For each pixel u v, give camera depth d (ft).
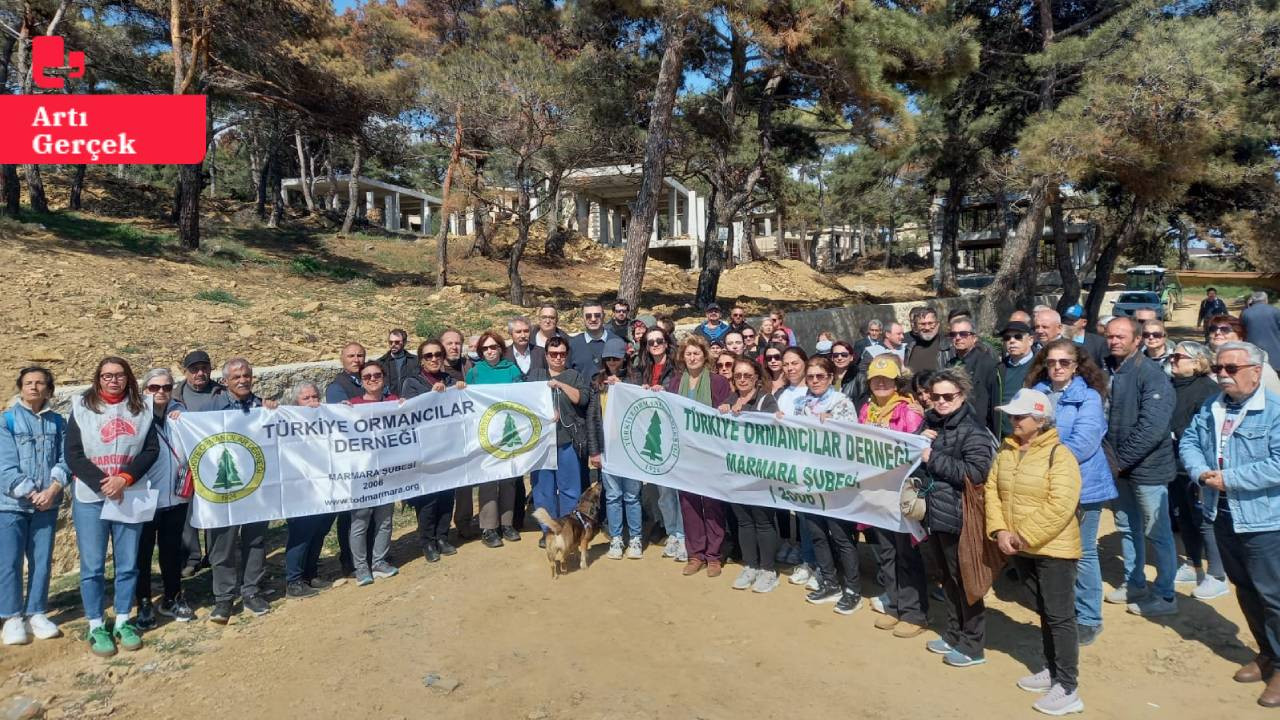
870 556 20.99
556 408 21.91
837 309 57.47
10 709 13.37
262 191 108.99
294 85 66.39
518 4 67.77
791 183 146.72
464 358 24.56
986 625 16.78
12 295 34.14
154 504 16.58
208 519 17.51
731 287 102.22
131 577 16.46
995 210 179.01
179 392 20.03
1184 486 18.02
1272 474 12.87
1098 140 51.78
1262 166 70.69
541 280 88.12
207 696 14.28
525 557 21.43
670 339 24.76
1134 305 83.97
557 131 59.88
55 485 15.98
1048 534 12.73
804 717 13.08
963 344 20.01
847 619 17.04
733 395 19.81
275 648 16.30
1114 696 13.60
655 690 14.10
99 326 32.07
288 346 34.65
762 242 214.28
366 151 76.23
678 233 152.76
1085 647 15.55
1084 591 15.40
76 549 21.47
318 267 67.56
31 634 16.22
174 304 38.68
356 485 19.60
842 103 53.98
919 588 16.30
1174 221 110.11
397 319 46.37
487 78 56.90
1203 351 17.95
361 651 15.97
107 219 73.41
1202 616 16.65
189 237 61.72
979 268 197.57
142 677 15.11
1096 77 55.11
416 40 77.56
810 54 47.65
